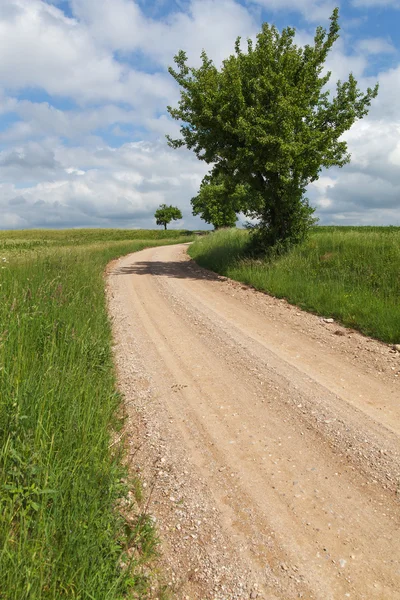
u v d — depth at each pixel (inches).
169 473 166.4
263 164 689.0
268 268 616.7
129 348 316.8
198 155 794.2
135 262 995.9
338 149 708.0
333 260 538.9
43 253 574.6
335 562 124.0
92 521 120.1
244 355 301.9
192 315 422.9
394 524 138.2
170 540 132.7
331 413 213.0
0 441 134.8
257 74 711.1
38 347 226.1
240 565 123.6
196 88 724.7
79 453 145.1
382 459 172.6
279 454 180.1
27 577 93.1
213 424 205.8
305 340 335.3
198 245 1262.3
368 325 349.1
